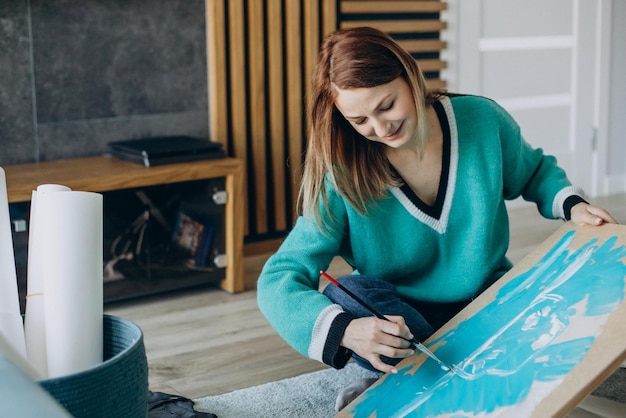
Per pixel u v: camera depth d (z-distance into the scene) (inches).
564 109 176.2
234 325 109.4
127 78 128.9
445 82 160.1
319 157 66.2
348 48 59.9
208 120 137.1
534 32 169.8
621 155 184.9
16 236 105.9
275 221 143.6
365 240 70.1
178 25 131.8
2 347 45.2
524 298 60.6
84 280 50.6
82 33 124.5
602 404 66.3
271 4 136.5
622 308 51.4
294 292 64.1
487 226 69.6
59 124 124.6
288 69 140.3
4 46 119.3
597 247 60.4
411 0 152.7
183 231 119.6
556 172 75.0
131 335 51.9
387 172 67.2
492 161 69.1
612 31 178.2
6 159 121.4
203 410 82.2
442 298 73.0
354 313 68.6
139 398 48.5
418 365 61.0
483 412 51.8
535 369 51.4
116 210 114.9
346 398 75.5
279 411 81.7
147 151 116.2
